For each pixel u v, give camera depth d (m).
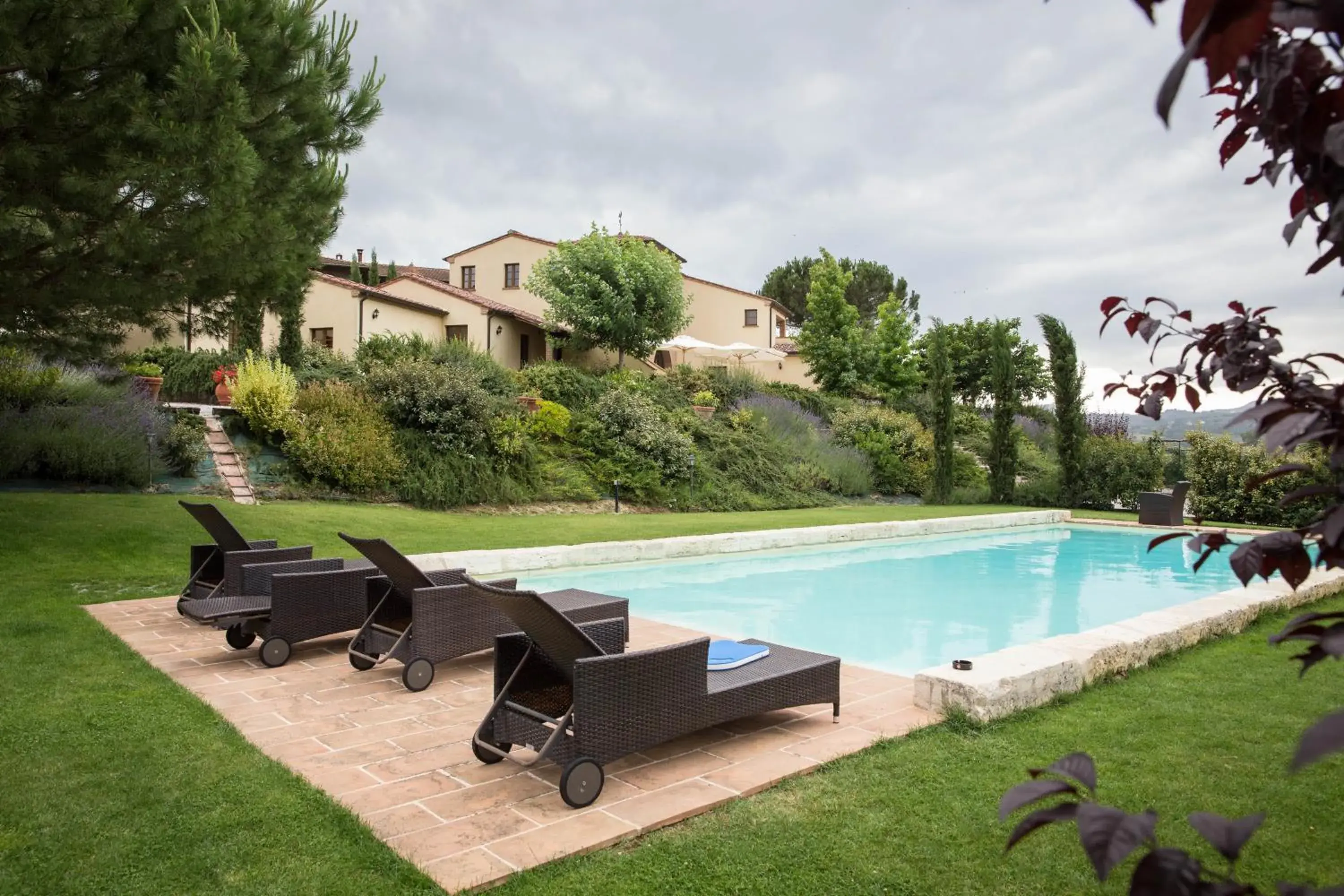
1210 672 5.39
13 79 6.88
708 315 35.28
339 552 9.78
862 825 3.22
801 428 23.23
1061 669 4.83
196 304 8.95
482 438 15.91
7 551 8.29
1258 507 16.05
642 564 11.00
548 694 4.05
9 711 4.26
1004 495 20.98
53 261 7.56
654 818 3.28
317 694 4.94
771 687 4.19
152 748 3.86
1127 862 2.94
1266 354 1.57
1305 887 0.90
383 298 25.12
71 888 2.67
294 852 2.94
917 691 4.74
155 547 9.07
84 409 13.31
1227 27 0.72
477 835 3.13
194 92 6.81
